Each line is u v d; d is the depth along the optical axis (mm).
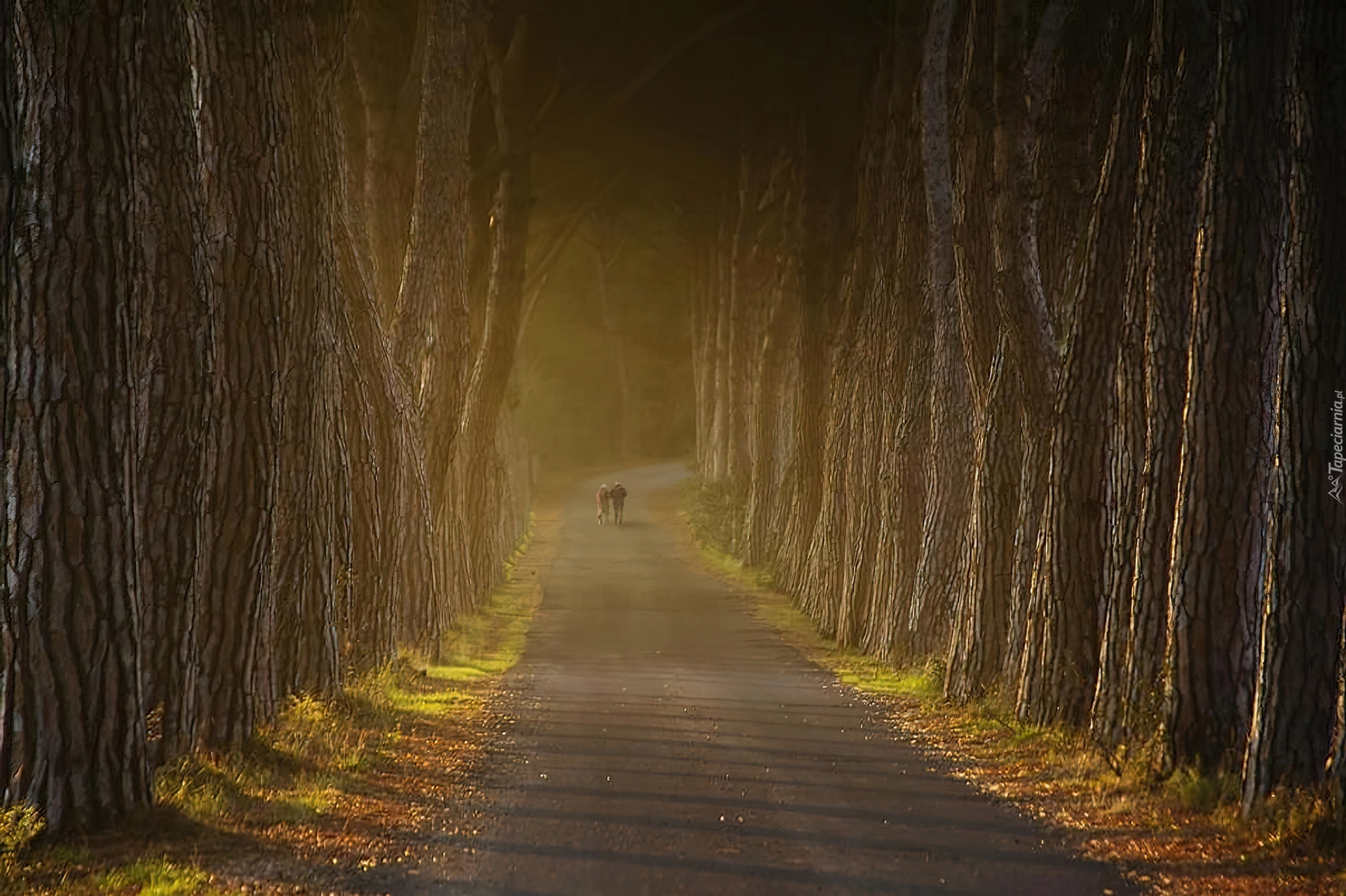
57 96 21594
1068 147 43062
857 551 68688
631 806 26281
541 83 94438
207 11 31250
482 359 87875
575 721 39562
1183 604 27922
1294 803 22906
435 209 62312
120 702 22172
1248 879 20469
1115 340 35875
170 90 26766
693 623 80625
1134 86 34500
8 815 20547
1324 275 23250
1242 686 27516
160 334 26453
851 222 93062
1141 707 29688
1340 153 23078
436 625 59125
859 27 88500
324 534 37875
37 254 21453
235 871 20312
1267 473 27438
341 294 45688
